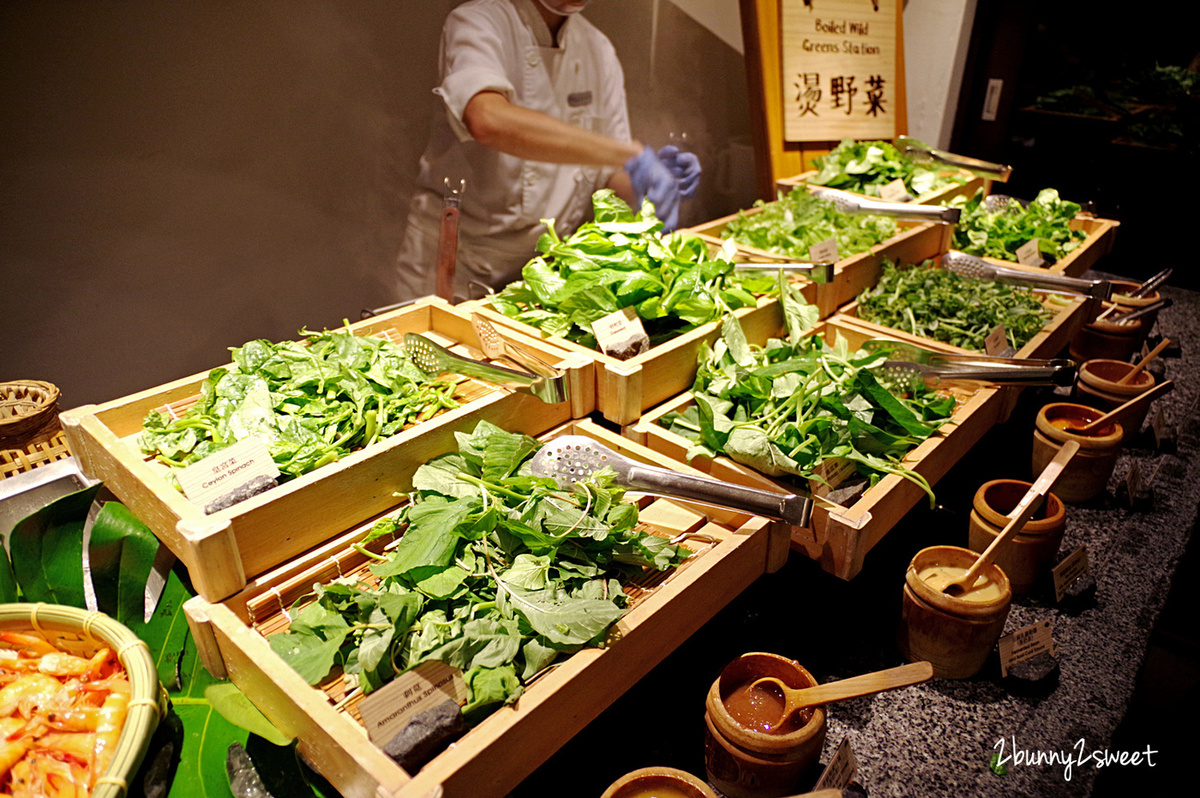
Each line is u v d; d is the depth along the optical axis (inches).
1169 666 68.7
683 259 71.1
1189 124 117.7
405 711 38.2
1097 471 73.8
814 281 75.4
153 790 39.4
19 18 49.7
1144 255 130.3
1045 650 56.8
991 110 136.4
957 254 94.7
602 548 47.2
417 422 55.7
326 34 64.5
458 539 45.4
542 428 59.7
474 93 71.0
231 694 41.8
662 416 63.1
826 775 44.8
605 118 87.6
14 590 46.2
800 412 58.4
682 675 54.7
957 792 48.1
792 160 109.3
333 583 43.8
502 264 84.9
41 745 37.3
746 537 49.2
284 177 66.9
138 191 59.2
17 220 54.4
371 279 77.1
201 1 57.0
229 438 50.0
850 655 57.4
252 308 69.7
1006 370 65.8
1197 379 99.9
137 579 47.8
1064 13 121.9
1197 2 111.2
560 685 38.9
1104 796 51.4
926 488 57.7
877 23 113.7
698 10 96.5
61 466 54.6
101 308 60.8
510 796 46.1
